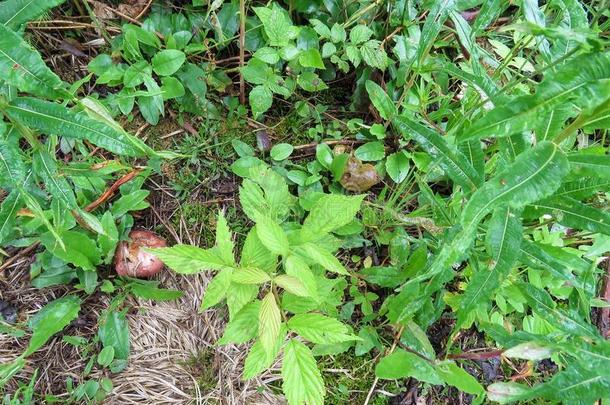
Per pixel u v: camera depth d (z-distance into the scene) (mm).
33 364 488
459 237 298
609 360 322
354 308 542
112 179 540
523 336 398
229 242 427
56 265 496
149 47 562
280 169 566
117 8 591
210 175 571
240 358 515
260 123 599
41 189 478
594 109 295
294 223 516
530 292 404
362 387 521
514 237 343
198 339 519
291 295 443
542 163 280
